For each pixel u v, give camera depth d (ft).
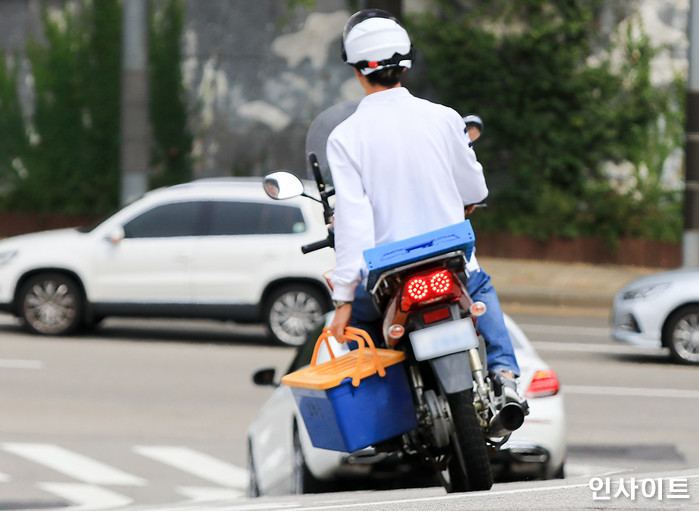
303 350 84.12
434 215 47.16
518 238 247.91
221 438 103.14
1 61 266.16
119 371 133.28
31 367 134.51
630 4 252.21
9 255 157.07
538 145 253.24
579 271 233.96
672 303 143.64
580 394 124.47
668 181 252.62
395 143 47.03
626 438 103.09
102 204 264.72
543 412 73.31
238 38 261.44
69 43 264.31
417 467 70.44
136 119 200.85
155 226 156.04
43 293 156.97
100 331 165.58
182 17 261.65
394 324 46.19
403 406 47.24
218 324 178.09
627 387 128.98
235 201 155.12
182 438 102.83
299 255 152.76
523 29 253.44
